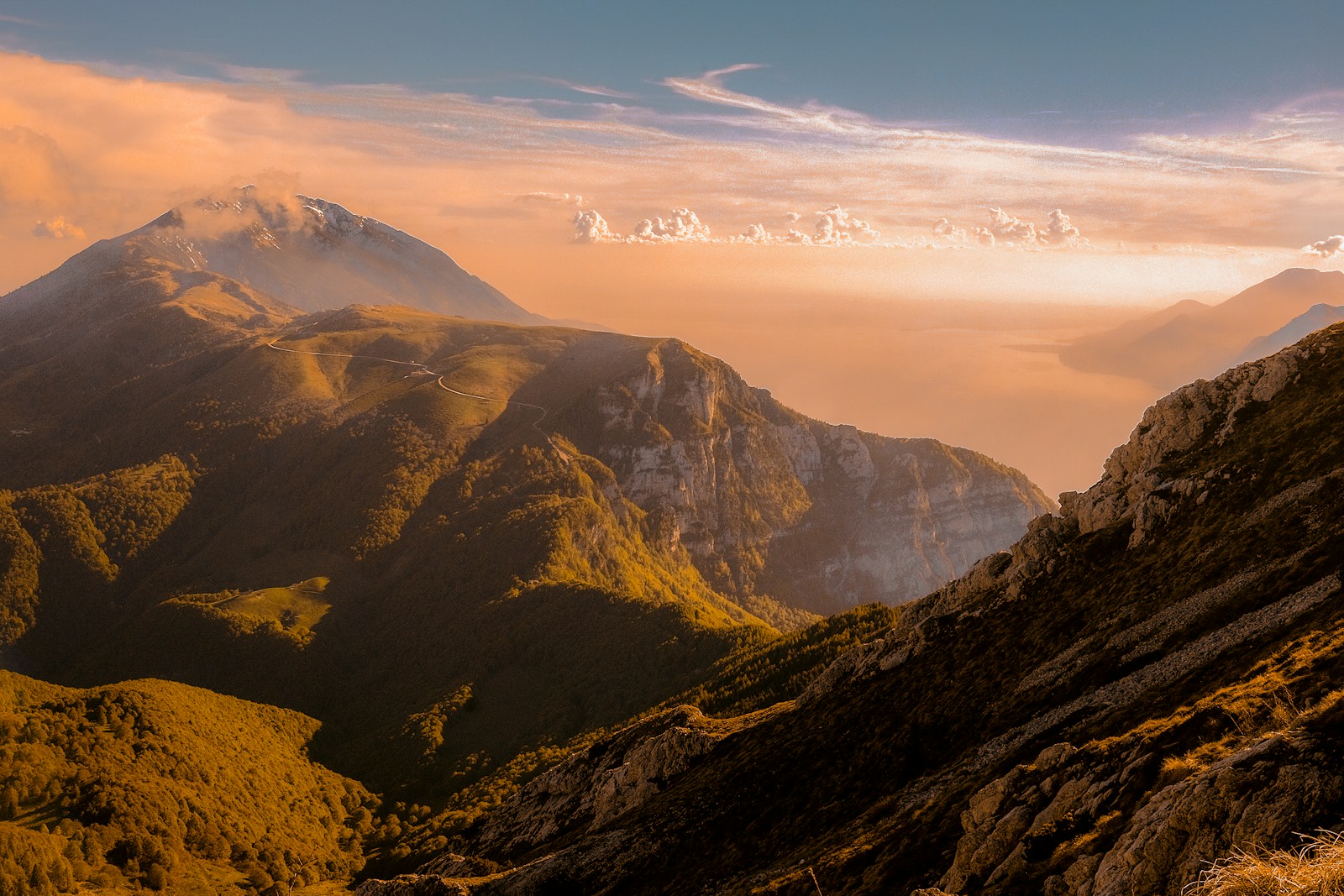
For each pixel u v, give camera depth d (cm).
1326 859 2041
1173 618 8562
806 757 11312
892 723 10581
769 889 7406
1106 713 7188
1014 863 4566
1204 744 4506
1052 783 5119
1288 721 4288
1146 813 3603
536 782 17962
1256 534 8862
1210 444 11712
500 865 15312
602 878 10944
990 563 12725
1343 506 8256
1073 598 10506
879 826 7919
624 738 17088
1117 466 13275
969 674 10469
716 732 14962
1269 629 7044
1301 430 10075
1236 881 2141
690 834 11062
